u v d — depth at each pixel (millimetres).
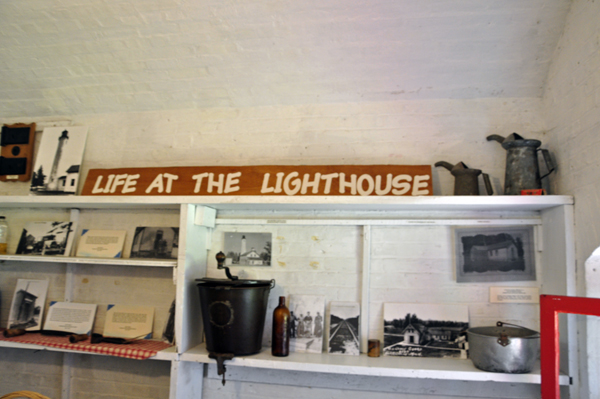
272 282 2789
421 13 2381
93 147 3197
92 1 2555
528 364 2230
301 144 2906
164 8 2537
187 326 2631
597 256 2156
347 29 2504
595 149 2105
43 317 3127
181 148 3066
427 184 2619
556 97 2506
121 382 2998
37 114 3311
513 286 2609
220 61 2762
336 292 2781
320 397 2717
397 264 2738
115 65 2893
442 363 2439
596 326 2172
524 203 2332
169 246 3002
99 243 3078
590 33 2131
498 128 2719
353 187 2682
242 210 2967
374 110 2850
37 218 3268
